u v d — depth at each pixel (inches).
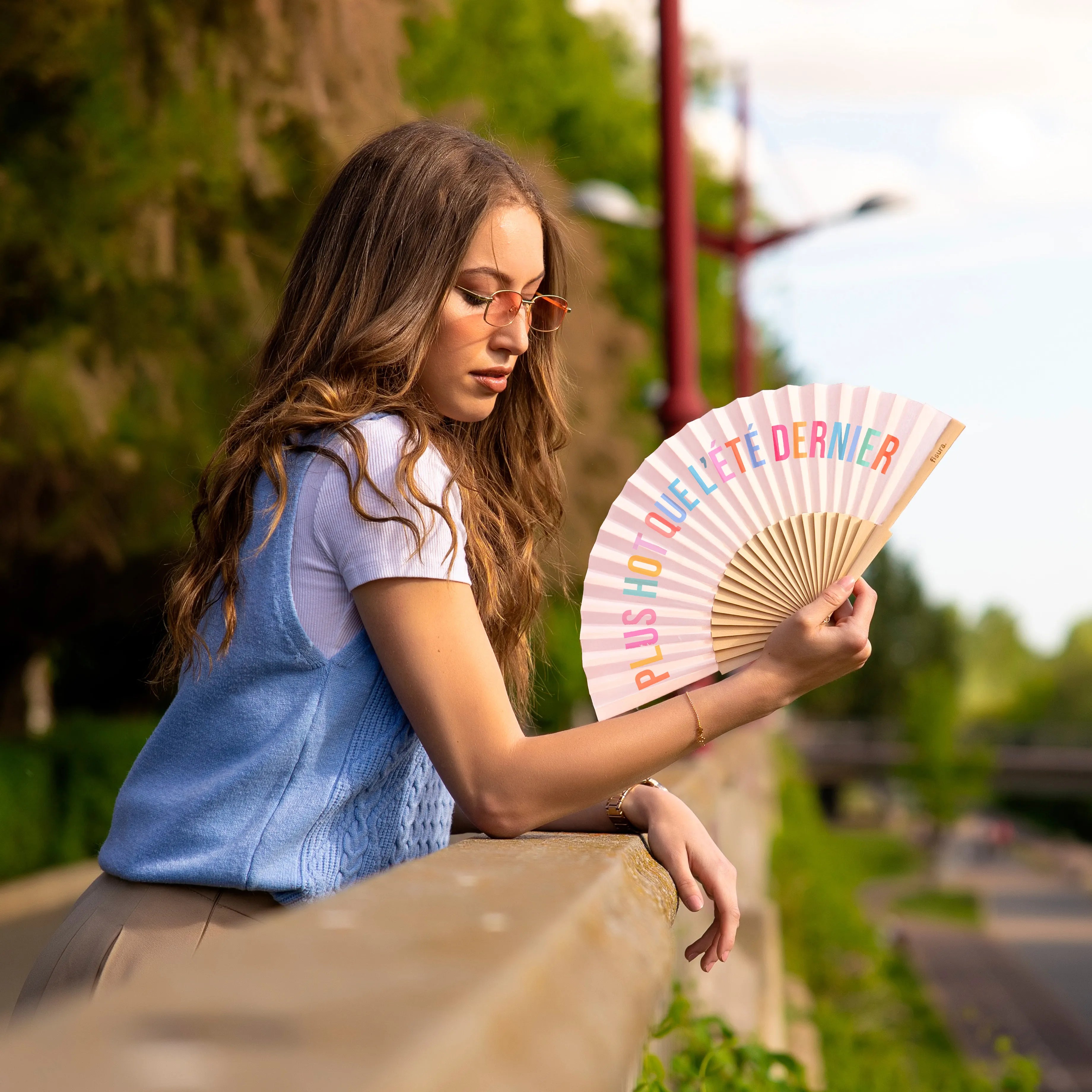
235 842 70.2
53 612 681.6
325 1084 18.6
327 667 70.2
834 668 72.6
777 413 80.1
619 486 546.3
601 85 861.8
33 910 475.2
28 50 279.3
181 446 441.1
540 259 82.6
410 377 76.5
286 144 274.8
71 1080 18.2
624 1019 31.9
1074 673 5108.3
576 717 745.0
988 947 1708.9
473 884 43.9
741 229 629.9
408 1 291.1
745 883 363.6
